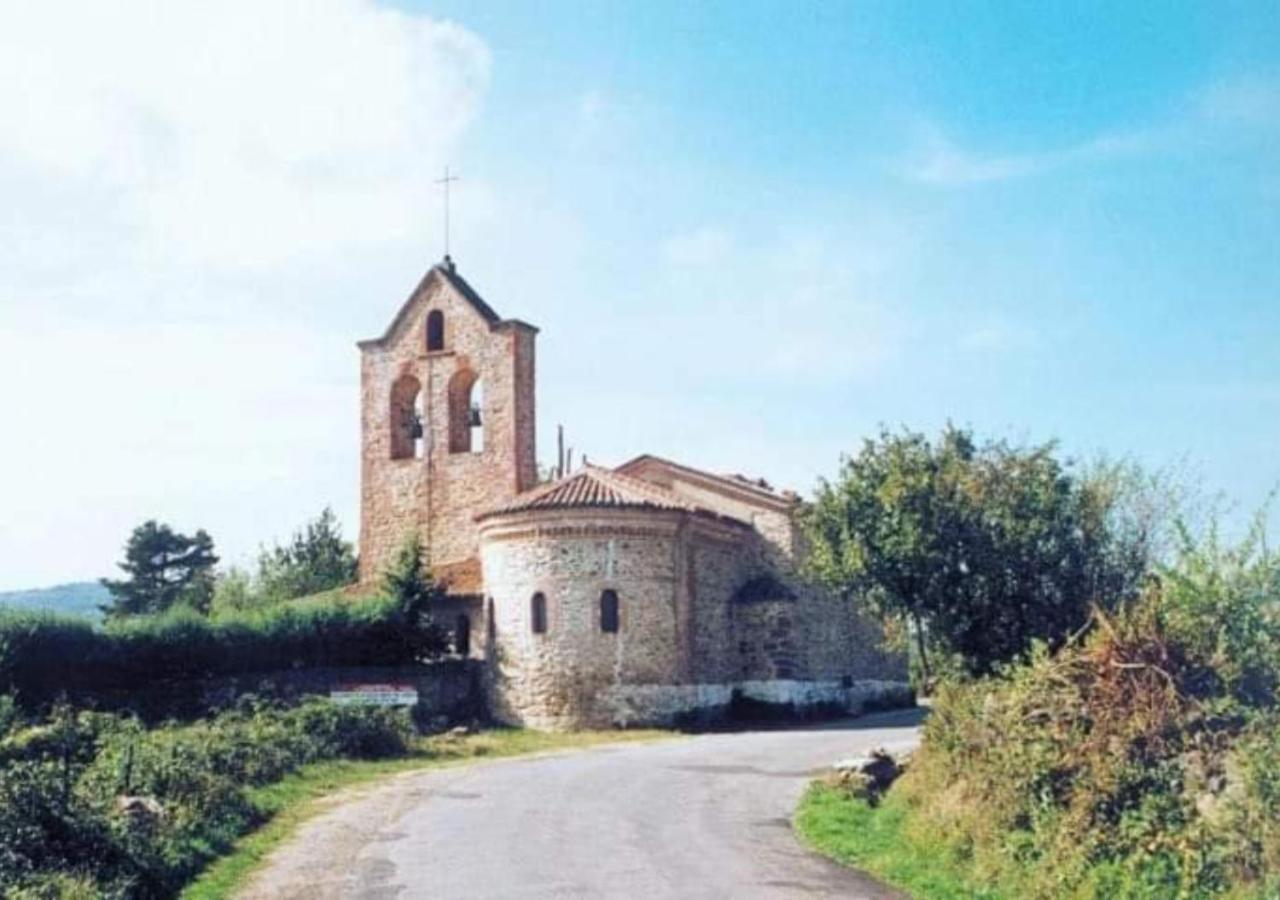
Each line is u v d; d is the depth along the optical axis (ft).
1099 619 56.54
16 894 47.78
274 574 238.48
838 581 99.04
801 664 157.48
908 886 55.77
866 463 97.45
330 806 80.79
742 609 157.28
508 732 133.39
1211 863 44.01
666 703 139.74
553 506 139.85
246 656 134.51
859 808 76.79
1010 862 53.98
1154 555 93.50
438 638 143.95
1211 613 51.39
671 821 73.92
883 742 118.73
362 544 168.96
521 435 161.89
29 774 59.88
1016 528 92.17
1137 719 50.98
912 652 110.73
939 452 97.04
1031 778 55.52
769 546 162.71
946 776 67.05
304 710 108.99
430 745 115.14
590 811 77.77
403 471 167.94
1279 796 43.11
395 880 57.88
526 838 68.59
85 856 54.19
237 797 74.74
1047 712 56.65
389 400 170.30
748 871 59.41
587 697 136.77
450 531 163.84
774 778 92.84
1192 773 48.37
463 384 168.25
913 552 92.73
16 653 122.42
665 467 170.81
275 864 61.82
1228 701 48.57
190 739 92.07
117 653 128.98
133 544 262.47
